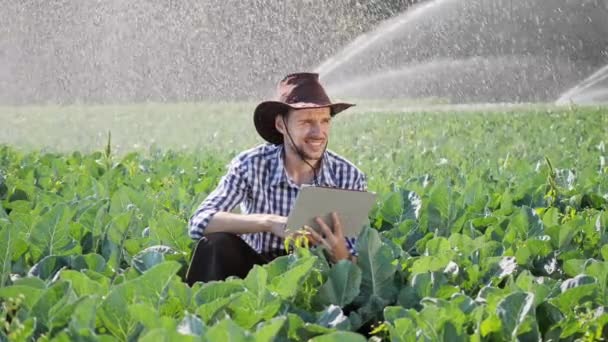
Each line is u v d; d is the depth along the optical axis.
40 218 5.95
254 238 6.28
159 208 7.69
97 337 3.96
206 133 21.08
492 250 5.92
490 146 16.52
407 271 5.57
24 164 10.99
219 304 4.44
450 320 4.25
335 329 4.40
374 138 18.75
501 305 4.41
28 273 5.42
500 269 5.56
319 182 6.23
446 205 6.99
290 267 5.10
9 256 5.38
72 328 3.98
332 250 5.67
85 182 8.83
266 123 6.20
